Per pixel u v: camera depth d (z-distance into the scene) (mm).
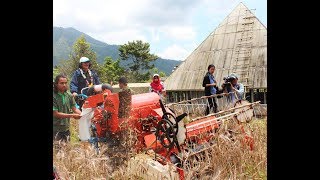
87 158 4418
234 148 4910
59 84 5133
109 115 5082
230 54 21125
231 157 4832
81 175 4234
